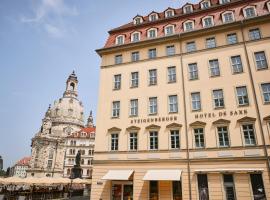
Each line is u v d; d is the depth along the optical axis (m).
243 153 24.98
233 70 28.62
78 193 54.00
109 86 33.94
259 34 28.94
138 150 29.20
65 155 111.69
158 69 32.22
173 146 28.22
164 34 33.75
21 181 41.00
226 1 33.94
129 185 28.59
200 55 30.75
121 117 31.62
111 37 37.72
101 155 30.67
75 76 163.62
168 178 25.38
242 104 26.75
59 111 145.88
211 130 27.02
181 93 29.95
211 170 25.36
